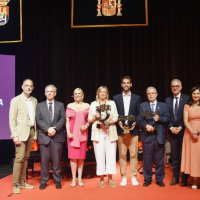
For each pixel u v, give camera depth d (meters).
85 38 7.09
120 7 5.35
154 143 4.02
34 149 5.27
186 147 3.94
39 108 4.01
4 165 6.17
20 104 3.90
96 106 4.03
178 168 4.12
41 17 7.07
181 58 6.91
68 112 4.14
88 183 4.31
